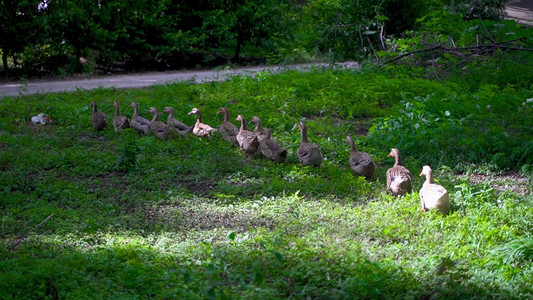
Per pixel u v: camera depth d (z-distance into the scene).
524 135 14.02
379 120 15.76
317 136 14.65
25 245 8.29
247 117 16.30
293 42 29.73
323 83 20.22
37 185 11.00
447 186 11.20
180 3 28.06
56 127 15.76
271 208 10.05
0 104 17.66
